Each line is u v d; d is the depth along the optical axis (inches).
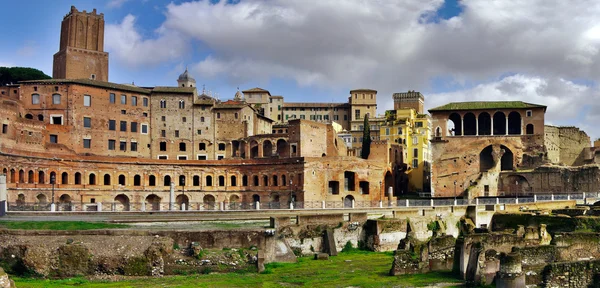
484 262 1930.4
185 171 5551.2
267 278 2154.3
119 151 5792.3
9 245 2178.9
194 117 6171.3
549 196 4402.1
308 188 5157.5
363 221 3048.7
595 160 5378.9
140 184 5383.9
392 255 2802.7
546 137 5713.6
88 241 2240.4
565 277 1670.8
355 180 5344.5
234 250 2373.3
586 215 3211.1
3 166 4286.4
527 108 5625.0
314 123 6043.3
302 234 2797.7
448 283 2006.6
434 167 5684.1
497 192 5374.0
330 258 2701.8
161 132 6067.9
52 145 5206.7
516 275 1624.0
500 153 5502.0
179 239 2353.6
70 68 6565.0
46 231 2287.2
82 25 6722.4
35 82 5531.5
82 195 4997.5
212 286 1983.3
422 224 3442.4
